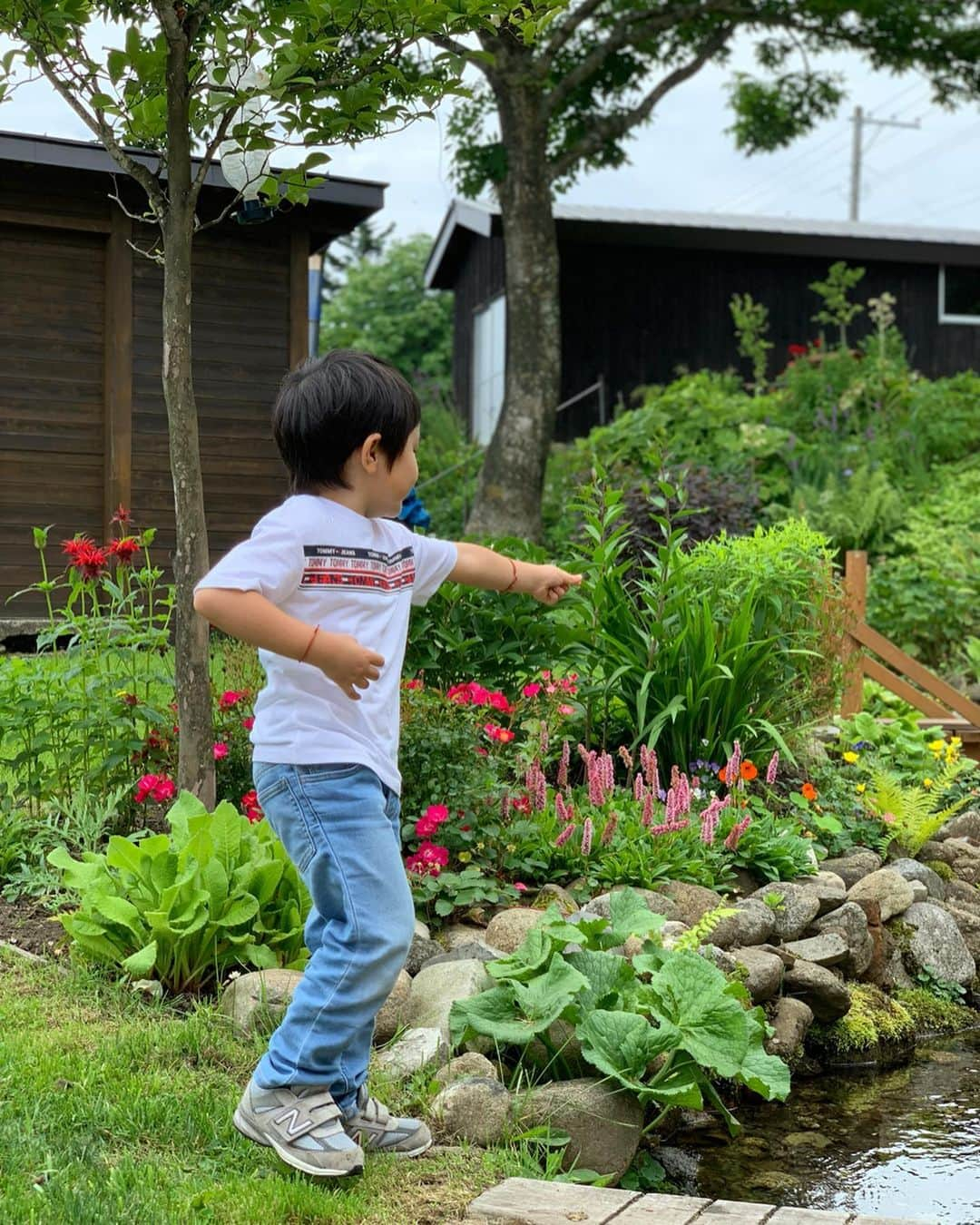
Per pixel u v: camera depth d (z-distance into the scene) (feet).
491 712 16.14
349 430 8.05
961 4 47.91
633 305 59.67
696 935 11.92
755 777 17.08
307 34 12.46
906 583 31.91
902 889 16.29
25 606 29.66
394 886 8.00
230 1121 8.92
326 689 7.90
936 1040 14.82
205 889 11.28
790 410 47.80
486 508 42.24
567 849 14.67
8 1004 10.61
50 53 13.02
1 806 14.51
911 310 62.13
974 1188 10.64
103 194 29.22
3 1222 7.30
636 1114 10.28
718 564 19.51
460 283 73.10
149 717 14.60
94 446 30.22
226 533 31.17
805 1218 8.09
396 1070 10.03
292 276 31.50
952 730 23.30
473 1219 8.02
